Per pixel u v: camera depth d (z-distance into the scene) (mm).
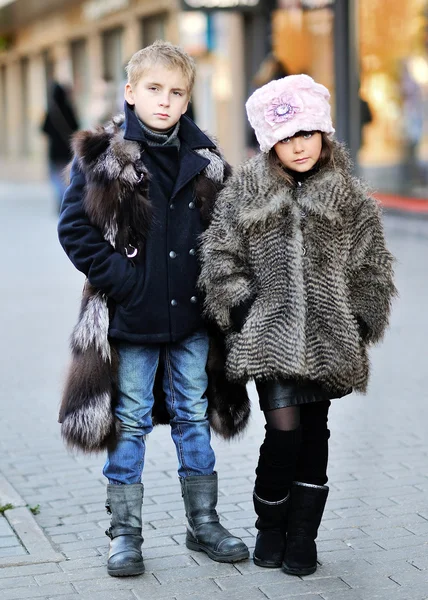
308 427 5137
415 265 14680
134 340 5117
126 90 5160
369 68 17844
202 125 26688
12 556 5316
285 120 4812
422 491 6289
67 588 4957
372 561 5242
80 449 5180
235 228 4953
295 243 4852
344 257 4902
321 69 19484
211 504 5406
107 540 5586
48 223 23828
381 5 17828
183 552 5398
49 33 41938
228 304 4945
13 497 6188
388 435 7480
